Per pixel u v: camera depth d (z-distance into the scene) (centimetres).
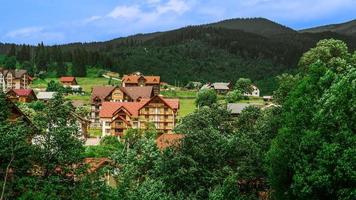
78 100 18862
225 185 4619
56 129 3062
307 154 3906
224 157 5153
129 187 3603
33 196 2738
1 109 3152
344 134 3731
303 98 4322
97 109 15900
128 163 5000
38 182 2902
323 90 4338
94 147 8669
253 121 7888
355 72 4125
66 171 3036
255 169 5016
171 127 13475
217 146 5128
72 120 3222
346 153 3609
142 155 5138
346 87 3966
